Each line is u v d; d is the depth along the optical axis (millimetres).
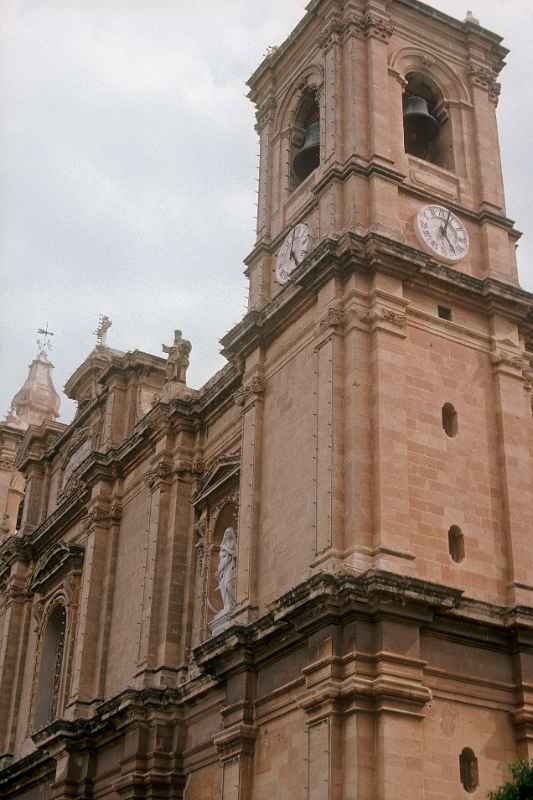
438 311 35500
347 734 28094
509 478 33844
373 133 37688
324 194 37875
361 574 29672
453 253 37312
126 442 48219
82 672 45250
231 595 38656
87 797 42281
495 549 32781
